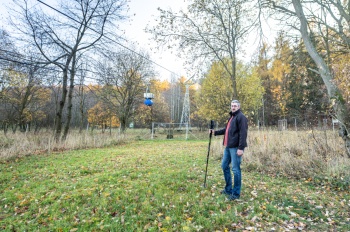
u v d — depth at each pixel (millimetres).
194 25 9234
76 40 12898
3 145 9977
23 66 10445
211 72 18609
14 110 20344
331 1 7246
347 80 6371
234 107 3783
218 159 7629
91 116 25375
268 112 25891
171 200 3600
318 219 3074
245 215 3141
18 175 5684
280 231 2709
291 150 7074
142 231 2707
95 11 12555
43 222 3074
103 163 7031
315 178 5020
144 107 25609
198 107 25359
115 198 3707
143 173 5535
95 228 2812
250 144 7867
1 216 3371
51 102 24703
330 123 8812
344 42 7738
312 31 8695
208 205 3406
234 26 9367
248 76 18734
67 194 4051
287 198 3801
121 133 19453
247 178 5125
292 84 15727
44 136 13180
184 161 7246
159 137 23062
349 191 4273
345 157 5750
